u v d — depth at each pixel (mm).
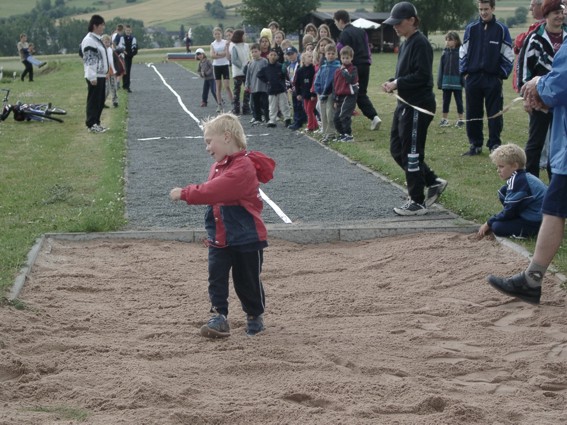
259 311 9125
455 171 18672
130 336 9125
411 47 14156
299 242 13438
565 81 8570
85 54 26328
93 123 26844
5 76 68000
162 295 10648
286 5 106875
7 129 27891
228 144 8688
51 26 157875
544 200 9109
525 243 12164
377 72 54000
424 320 9695
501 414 7059
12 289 10359
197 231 13375
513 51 19781
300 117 26719
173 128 27656
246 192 8633
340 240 13500
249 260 8883
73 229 13547
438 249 12555
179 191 8539
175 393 7367
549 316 9672
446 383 7805
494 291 10547
